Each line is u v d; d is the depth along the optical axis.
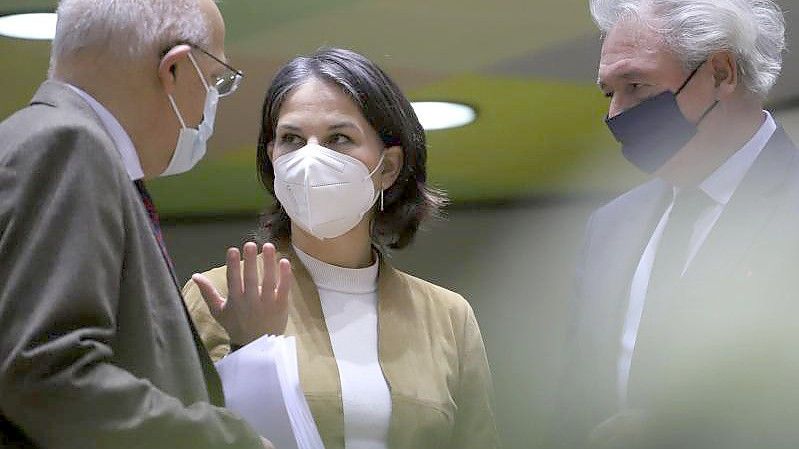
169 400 4.33
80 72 4.83
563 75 9.87
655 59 6.45
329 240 6.31
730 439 5.81
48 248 4.20
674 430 5.95
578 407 6.59
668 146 6.48
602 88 6.73
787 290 5.87
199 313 6.05
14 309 4.12
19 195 4.26
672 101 6.40
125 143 4.84
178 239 12.34
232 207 12.19
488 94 10.30
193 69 5.00
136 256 4.49
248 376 5.16
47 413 4.09
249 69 9.42
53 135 4.35
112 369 4.21
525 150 11.48
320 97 6.23
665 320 6.12
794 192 6.12
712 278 6.07
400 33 9.21
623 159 11.34
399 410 5.90
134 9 4.86
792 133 9.47
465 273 12.36
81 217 4.26
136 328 4.46
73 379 4.09
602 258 6.78
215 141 10.54
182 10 4.99
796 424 5.71
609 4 6.71
